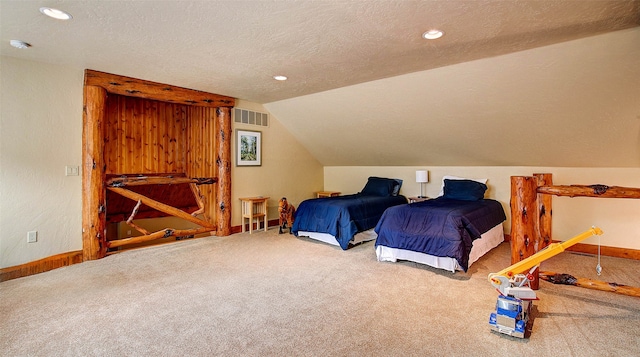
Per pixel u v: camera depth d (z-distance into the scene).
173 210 4.63
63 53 3.11
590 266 3.55
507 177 4.80
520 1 2.03
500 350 2.00
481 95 3.55
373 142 5.37
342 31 2.50
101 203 3.85
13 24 2.44
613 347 2.02
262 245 4.55
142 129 5.10
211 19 2.32
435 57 3.07
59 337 2.13
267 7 2.14
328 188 7.05
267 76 3.79
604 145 3.62
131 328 2.25
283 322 2.35
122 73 3.77
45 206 3.51
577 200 4.15
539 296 2.77
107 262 3.73
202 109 5.30
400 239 3.63
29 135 3.38
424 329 2.25
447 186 4.94
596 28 2.40
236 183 5.29
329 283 3.11
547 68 2.94
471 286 3.01
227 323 2.33
